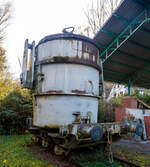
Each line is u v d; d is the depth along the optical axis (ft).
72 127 12.84
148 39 31.83
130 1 25.43
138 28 27.73
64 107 15.62
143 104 34.78
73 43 16.92
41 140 20.81
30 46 20.43
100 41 35.88
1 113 31.24
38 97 17.42
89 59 17.51
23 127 33.32
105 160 14.66
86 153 15.90
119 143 24.40
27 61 19.72
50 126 15.69
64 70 16.37
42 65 17.74
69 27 18.07
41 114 16.70
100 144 17.44
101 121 36.81
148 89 63.36
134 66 42.57
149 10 26.89
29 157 15.67
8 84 33.58
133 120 16.25
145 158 16.01
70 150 14.70
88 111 16.51
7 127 32.32
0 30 50.11
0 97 30.71
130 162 14.08
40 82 17.43
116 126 14.92
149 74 45.50
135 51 35.73
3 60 47.70
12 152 17.60
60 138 15.38
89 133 13.03
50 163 13.92
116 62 39.99
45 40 17.80
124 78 50.19
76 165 13.43
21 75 21.47
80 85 16.46
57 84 16.20
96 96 17.62
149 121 28.37
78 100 16.08
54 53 16.79
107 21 29.84
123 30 31.83
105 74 46.78
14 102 33.09
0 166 13.32
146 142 25.38
